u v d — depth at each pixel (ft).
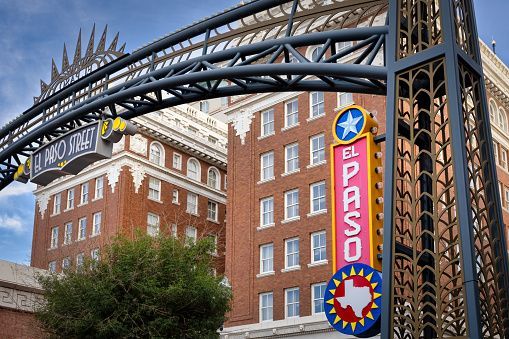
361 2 41.52
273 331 139.23
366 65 38.70
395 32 37.58
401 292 33.91
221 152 213.05
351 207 37.86
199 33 49.19
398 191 35.06
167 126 196.95
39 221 208.13
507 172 158.71
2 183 63.31
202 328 89.35
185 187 199.62
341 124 39.73
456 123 33.50
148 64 51.72
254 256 150.20
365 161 38.06
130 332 84.17
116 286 86.12
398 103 35.96
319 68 40.19
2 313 91.50
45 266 199.52
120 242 95.66
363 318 34.71
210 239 98.53
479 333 30.19
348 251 37.22
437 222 32.99
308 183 145.38
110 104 51.01
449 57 34.88
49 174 52.85
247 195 156.25
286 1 44.75
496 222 34.58
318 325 133.08
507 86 162.61
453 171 32.91
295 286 140.87
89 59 56.54
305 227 142.82
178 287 86.43
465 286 31.07
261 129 159.02
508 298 33.53
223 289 93.66
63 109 60.23
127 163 186.29
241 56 46.26
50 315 84.58
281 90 45.55
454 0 37.19
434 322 33.58
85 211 193.26
